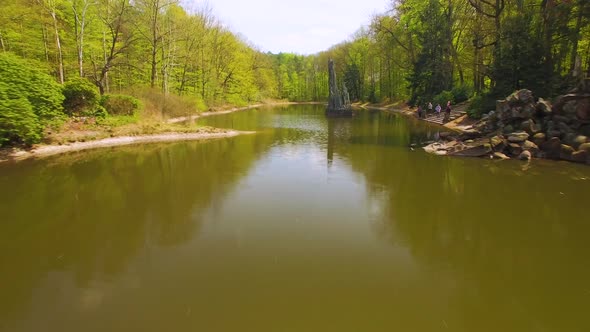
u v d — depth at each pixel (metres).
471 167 12.41
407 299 4.58
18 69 13.46
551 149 13.29
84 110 19.42
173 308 4.34
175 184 10.39
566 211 7.89
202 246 6.20
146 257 5.77
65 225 7.20
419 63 37.03
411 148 16.64
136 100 22.47
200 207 8.34
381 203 8.64
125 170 12.19
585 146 12.40
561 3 17.70
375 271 5.32
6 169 12.16
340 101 39.66
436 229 7.00
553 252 5.94
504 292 4.75
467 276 5.18
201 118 34.03
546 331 3.94
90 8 26.66
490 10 26.06
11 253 5.95
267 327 3.97
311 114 42.62
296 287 4.85
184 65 40.62
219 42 47.62
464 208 8.20
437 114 30.03
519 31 19.50
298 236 6.66
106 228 7.04
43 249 6.10
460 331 3.94
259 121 31.80
